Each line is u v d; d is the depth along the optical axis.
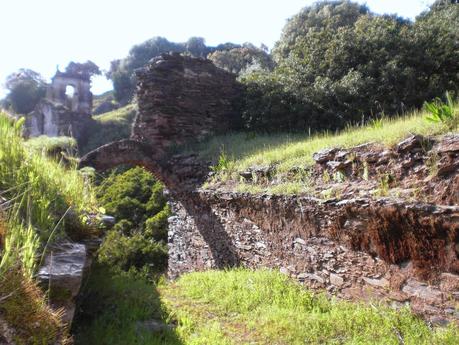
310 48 13.05
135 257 12.66
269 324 4.79
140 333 4.16
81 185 4.00
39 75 33.81
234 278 6.64
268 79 12.80
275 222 6.75
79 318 4.15
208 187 8.99
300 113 11.54
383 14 20.50
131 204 16.53
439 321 4.18
